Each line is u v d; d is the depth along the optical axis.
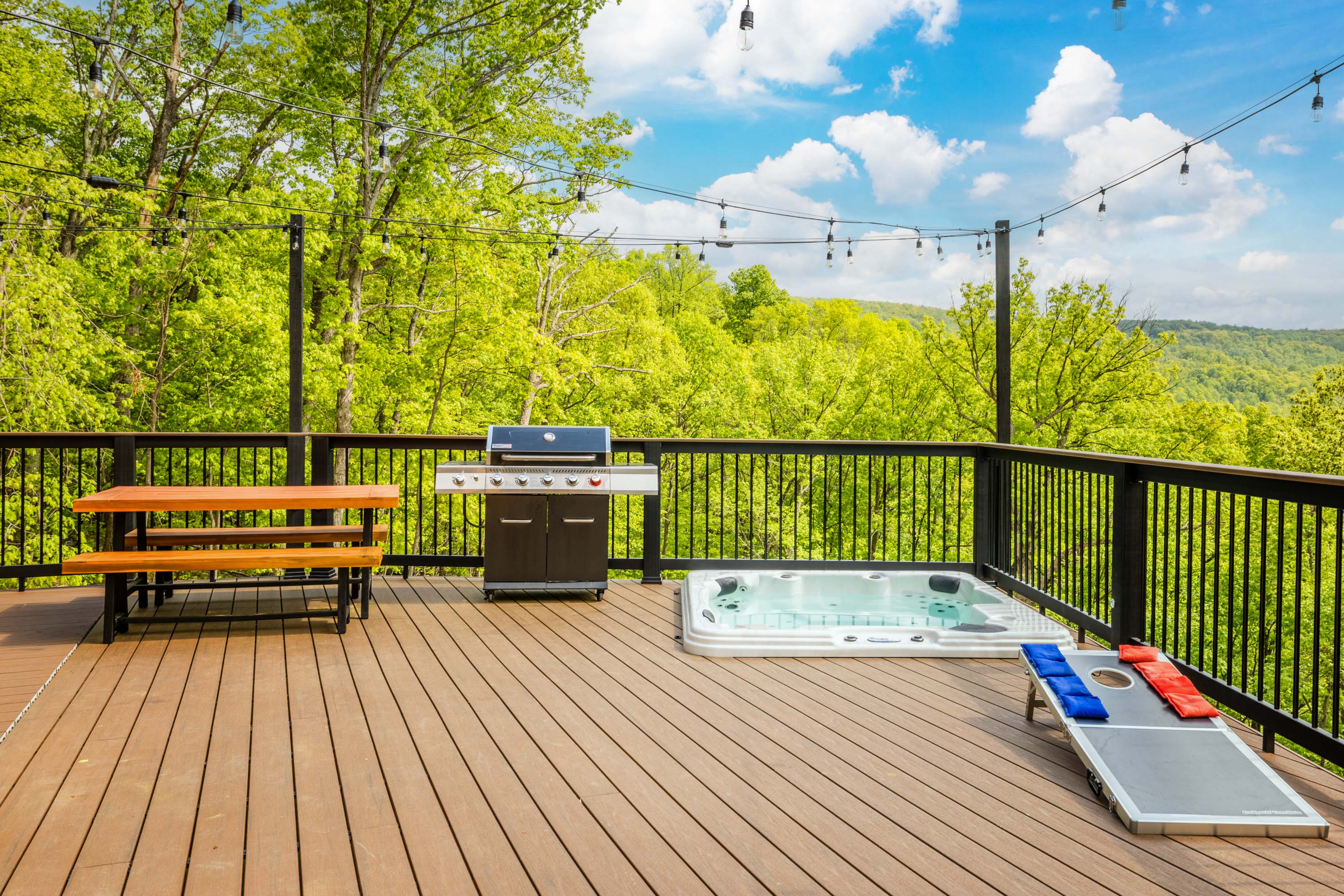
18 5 11.54
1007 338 5.52
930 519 5.50
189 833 2.23
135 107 13.42
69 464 12.55
